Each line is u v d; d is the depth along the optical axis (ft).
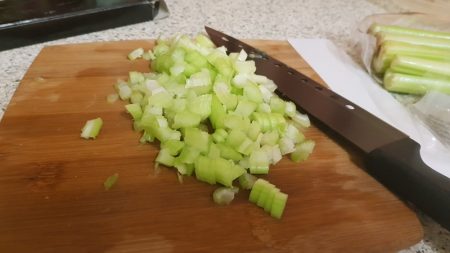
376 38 0.98
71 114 0.71
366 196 0.59
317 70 0.95
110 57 0.88
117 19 1.05
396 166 0.58
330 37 1.17
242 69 0.78
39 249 0.48
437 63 0.88
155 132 0.64
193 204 0.56
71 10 0.97
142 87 0.76
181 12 1.22
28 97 0.73
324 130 0.73
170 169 0.61
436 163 0.68
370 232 0.54
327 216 0.55
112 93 0.77
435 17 1.14
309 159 0.66
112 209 0.54
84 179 0.58
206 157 0.60
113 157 0.63
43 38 0.96
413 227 0.55
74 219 0.52
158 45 0.91
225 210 0.55
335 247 0.52
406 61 0.88
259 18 1.25
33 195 0.55
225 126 0.65
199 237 0.51
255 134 0.65
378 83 0.94
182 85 0.74
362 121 0.71
